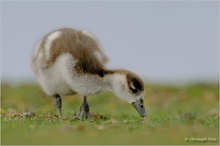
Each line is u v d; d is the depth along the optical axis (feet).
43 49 59.82
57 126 53.78
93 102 84.58
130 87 58.29
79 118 59.41
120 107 80.07
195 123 55.26
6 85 98.94
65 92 59.93
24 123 55.11
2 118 59.77
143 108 58.80
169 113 71.20
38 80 61.21
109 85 58.59
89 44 59.11
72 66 57.31
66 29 61.57
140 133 50.31
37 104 80.64
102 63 59.26
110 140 47.47
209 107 83.51
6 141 47.42
